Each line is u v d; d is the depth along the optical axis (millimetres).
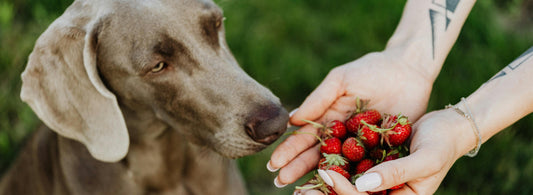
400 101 964
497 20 1463
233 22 1444
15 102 1399
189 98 941
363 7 1464
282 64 1414
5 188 1197
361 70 971
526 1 1580
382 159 855
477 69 1324
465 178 1207
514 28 1494
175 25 918
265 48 1423
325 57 1431
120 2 928
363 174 805
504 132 1241
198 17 934
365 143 868
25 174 1146
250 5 1479
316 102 950
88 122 947
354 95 962
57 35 945
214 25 953
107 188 1048
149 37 911
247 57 1413
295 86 1404
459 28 1000
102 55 938
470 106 894
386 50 1002
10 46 1458
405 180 804
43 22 1472
